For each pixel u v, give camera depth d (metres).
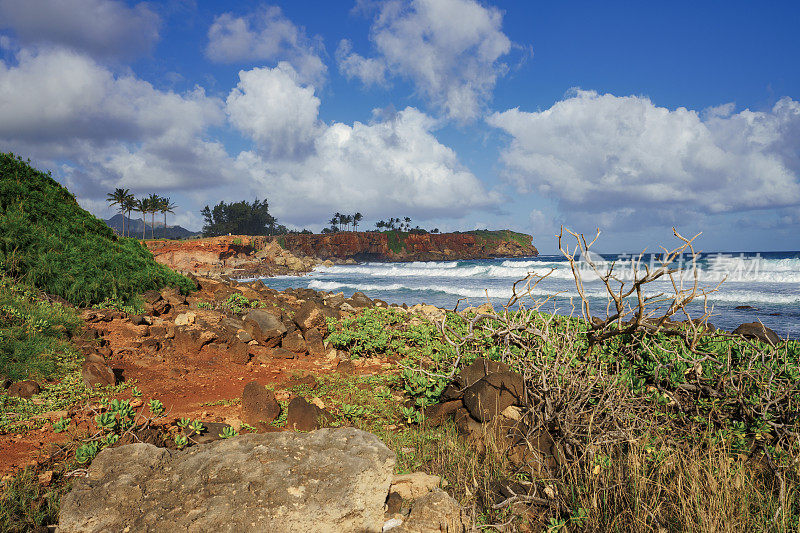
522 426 4.96
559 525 3.47
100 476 3.10
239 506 2.73
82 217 14.66
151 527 2.63
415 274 60.47
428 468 4.54
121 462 3.21
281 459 3.13
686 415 5.05
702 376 5.35
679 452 4.21
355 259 186.75
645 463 4.11
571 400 4.63
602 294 24.75
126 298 11.87
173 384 7.20
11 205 12.12
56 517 3.42
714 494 3.56
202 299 14.57
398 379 7.63
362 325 11.12
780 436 4.40
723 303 22.19
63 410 5.67
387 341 9.89
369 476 3.01
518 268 55.41
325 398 6.89
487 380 5.37
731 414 4.91
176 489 2.93
